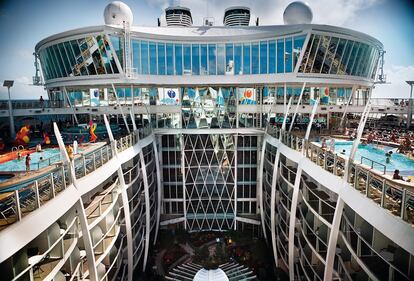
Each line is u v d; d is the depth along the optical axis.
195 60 33.31
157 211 34.53
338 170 16.06
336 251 17.05
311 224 20.14
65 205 13.24
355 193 13.22
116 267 22.36
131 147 24.91
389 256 12.38
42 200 12.55
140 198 29.20
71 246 14.76
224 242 34.69
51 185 12.65
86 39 30.98
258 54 32.75
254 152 36.84
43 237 12.75
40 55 36.84
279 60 32.28
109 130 20.78
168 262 30.92
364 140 25.55
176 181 37.56
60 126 35.62
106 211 19.28
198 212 38.19
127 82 32.16
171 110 36.16
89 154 19.69
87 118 36.91
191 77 33.56
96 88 35.59
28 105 34.31
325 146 21.36
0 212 10.81
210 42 32.78
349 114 40.53
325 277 16.12
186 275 28.22
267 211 32.84
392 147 23.16
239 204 37.91
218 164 37.19
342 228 16.86
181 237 35.69
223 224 37.94
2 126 34.81
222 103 36.03
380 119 38.66
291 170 25.09
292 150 22.41
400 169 16.62
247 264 30.17
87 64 32.28
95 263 16.53
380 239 13.10
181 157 36.75
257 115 36.00
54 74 35.56
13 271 10.95
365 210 12.15
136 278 28.62
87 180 16.00
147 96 35.75
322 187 20.23
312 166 18.30
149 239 31.56
